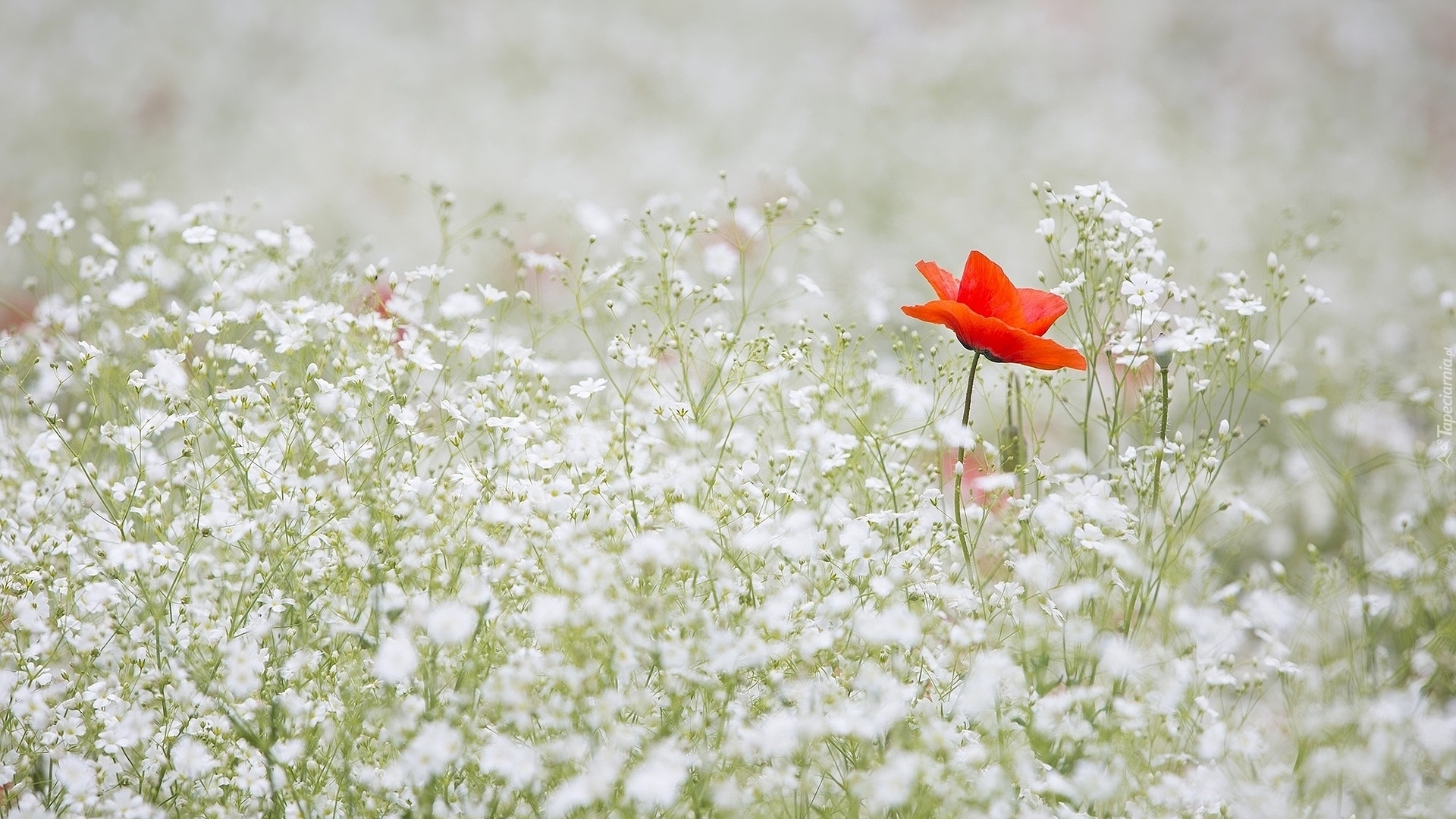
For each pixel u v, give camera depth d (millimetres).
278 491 2285
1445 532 2348
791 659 2254
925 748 2217
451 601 2229
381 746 2250
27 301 2768
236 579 2299
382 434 2344
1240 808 2248
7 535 2309
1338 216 2648
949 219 3451
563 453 2299
